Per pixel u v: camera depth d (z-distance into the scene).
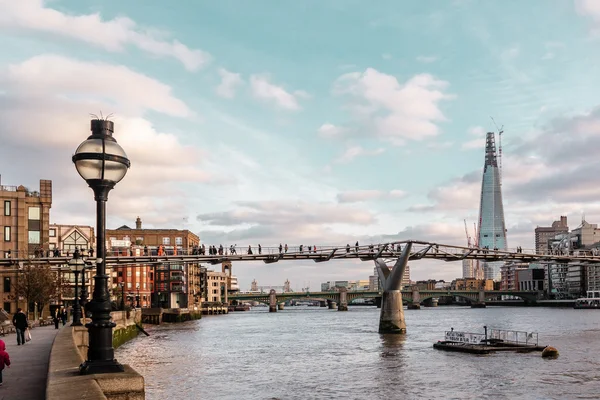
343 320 185.88
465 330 121.31
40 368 24.88
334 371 62.38
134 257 91.44
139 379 14.34
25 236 108.50
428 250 105.81
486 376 57.59
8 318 74.88
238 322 180.88
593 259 129.50
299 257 98.88
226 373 61.62
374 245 102.50
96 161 15.65
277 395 49.59
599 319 169.50
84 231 141.25
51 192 115.56
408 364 66.19
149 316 167.38
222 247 95.19
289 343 96.56
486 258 114.06
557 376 57.38
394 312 105.75
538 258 124.00
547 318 180.12
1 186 108.62
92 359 15.37
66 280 114.06
